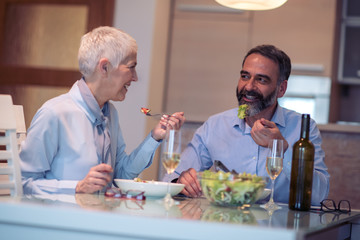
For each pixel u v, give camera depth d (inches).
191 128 143.6
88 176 62.6
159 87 173.8
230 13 182.2
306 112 184.7
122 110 155.8
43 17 168.9
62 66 167.3
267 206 64.8
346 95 198.5
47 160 68.1
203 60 183.5
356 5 186.1
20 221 42.0
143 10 158.1
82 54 73.8
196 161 92.2
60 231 41.6
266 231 38.3
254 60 88.9
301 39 178.9
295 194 65.4
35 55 169.0
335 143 136.9
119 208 47.1
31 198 52.1
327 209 71.6
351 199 135.2
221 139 92.3
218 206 59.6
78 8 165.8
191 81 183.8
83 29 165.5
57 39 167.6
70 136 70.2
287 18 179.5
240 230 38.7
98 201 52.9
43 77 167.9
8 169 62.5
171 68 185.0
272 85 88.7
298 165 65.6
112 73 73.7
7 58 170.4
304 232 41.3
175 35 184.7
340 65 187.2
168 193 60.4
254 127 75.2
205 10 182.7
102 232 40.8
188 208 54.1
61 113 69.7
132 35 158.4
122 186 62.6
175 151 57.2
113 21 160.9
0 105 63.0
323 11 177.6
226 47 182.4
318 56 178.1
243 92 89.3
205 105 182.9
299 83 182.5
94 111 73.2
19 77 169.6
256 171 89.0
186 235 39.3
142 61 156.6
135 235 40.0
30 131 67.9
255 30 181.0
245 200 57.7
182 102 183.9
